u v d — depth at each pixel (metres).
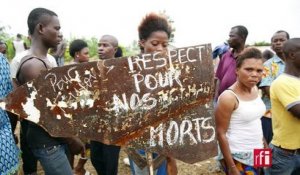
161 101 2.26
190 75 2.28
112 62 2.18
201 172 4.75
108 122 2.21
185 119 2.31
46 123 2.15
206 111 2.33
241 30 4.53
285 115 2.94
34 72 2.39
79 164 3.86
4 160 2.24
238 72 2.73
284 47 2.94
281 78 2.92
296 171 3.15
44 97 2.14
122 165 4.96
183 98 2.29
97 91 2.18
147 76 2.23
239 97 2.73
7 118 2.37
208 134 2.34
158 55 2.23
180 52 2.26
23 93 2.11
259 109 2.78
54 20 2.60
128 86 2.21
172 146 2.30
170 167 2.53
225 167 2.93
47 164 2.53
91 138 2.21
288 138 2.95
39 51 2.59
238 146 2.77
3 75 2.30
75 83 2.16
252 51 2.67
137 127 2.25
